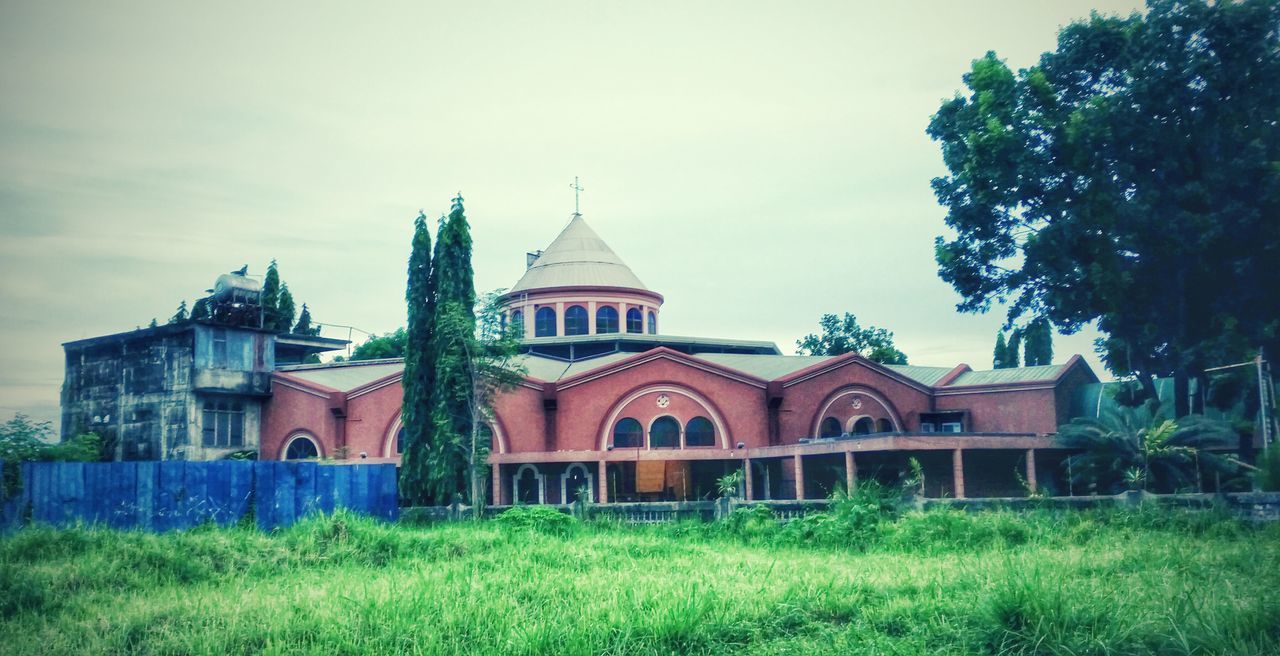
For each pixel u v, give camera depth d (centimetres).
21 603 1430
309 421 4756
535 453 4175
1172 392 4481
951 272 4228
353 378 5025
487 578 1648
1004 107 3950
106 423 4806
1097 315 3975
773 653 1136
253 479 3048
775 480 4516
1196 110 3753
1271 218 3581
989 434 3753
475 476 3812
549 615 1288
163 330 4672
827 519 2469
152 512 2808
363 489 3362
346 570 1808
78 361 4978
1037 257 3966
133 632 1255
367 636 1202
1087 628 1110
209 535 2041
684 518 2992
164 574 1703
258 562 1858
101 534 1953
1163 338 3953
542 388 4531
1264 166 3550
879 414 4844
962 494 3684
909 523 2352
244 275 5022
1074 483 4012
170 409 4594
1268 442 3406
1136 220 3697
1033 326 4200
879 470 4216
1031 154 3872
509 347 3916
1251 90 3697
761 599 1368
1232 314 3734
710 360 5016
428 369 3984
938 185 4278
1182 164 3791
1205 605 1152
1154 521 2323
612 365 4569
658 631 1179
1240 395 3906
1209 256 3731
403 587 1474
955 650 1112
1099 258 3725
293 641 1183
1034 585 1207
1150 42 3741
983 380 4944
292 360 5925
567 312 5794
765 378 4756
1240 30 3522
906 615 1274
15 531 2397
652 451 4188
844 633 1218
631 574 1694
